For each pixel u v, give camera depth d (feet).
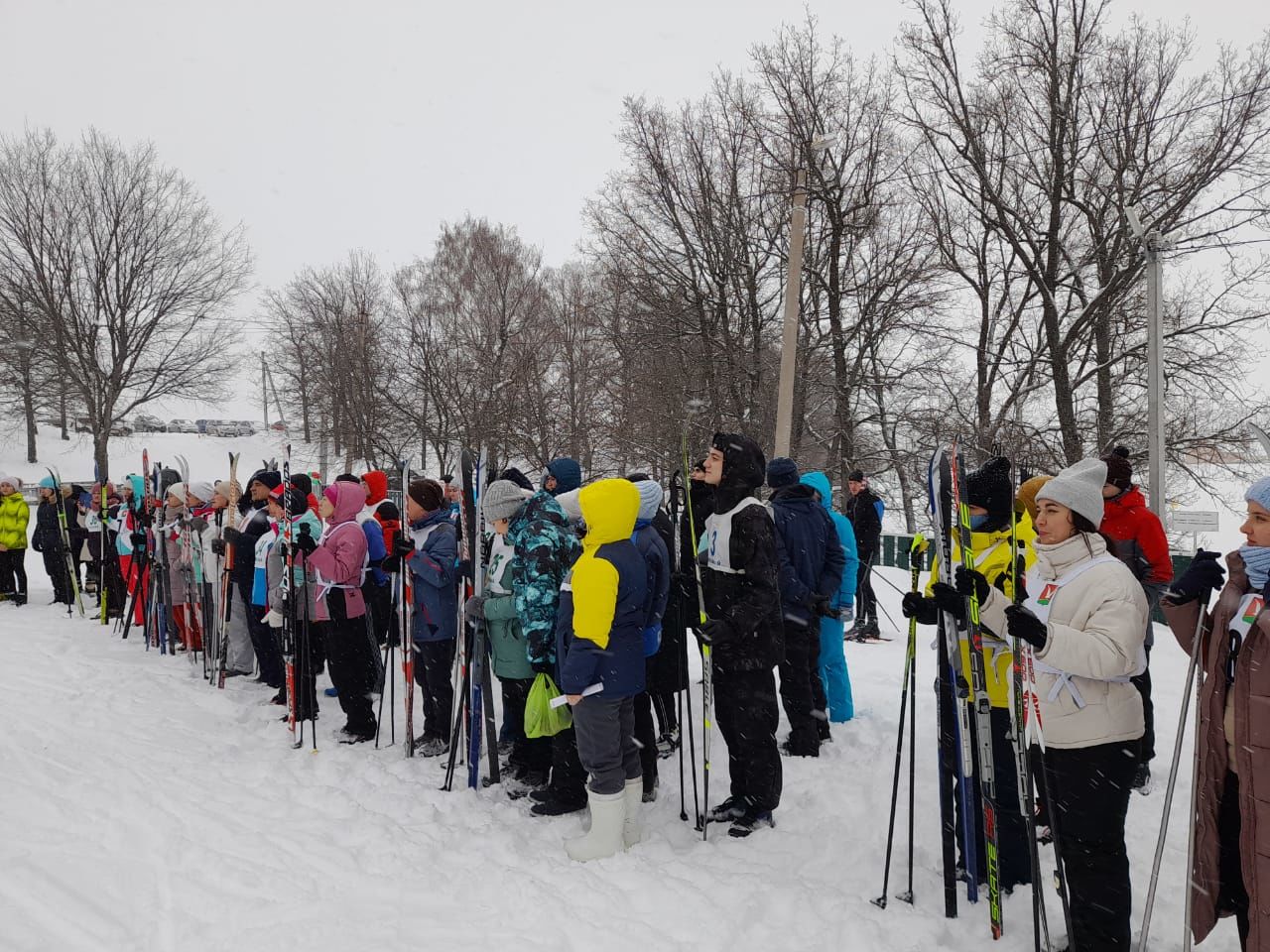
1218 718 7.79
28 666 22.08
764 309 71.77
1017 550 10.71
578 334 92.17
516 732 14.30
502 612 13.35
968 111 65.62
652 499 13.25
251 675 21.67
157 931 9.45
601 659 11.10
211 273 91.91
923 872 10.91
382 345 88.79
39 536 35.22
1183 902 10.09
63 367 88.12
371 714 16.43
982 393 65.57
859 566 28.07
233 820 12.38
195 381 95.14
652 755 13.64
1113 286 58.70
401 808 12.97
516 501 13.44
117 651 24.68
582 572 10.94
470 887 10.50
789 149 68.13
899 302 66.80
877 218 67.51
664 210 71.31
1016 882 10.31
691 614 14.30
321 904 10.00
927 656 24.88
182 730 16.84
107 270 88.33
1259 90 55.57
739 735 12.03
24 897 10.09
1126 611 8.01
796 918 9.72
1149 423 37.86
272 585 17.70
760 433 64.54
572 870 10.85
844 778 14.26
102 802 12.92
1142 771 13.41
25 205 83.20
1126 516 13.82
